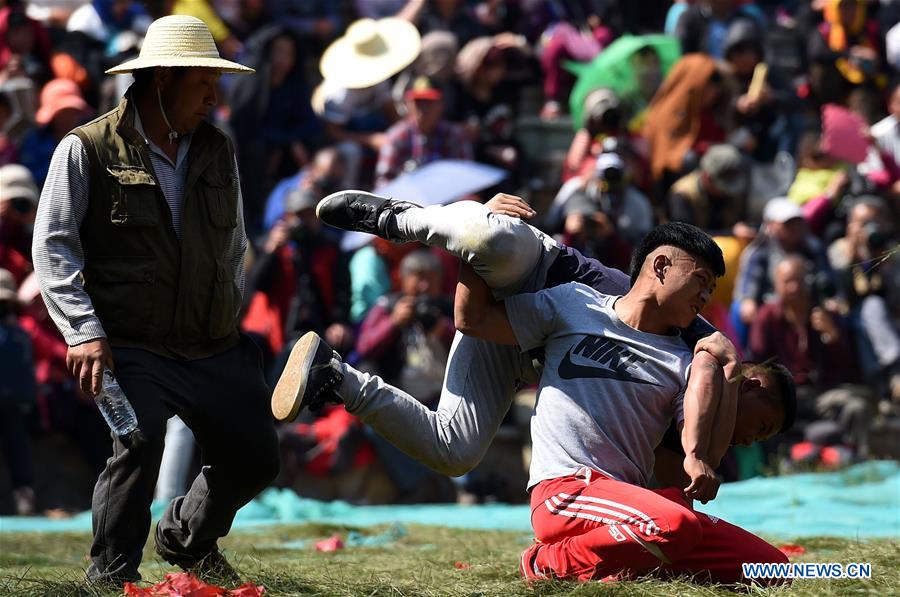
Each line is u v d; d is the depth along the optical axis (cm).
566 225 4103
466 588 1719
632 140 4659
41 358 3738
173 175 1755
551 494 1683
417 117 4516
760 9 5797
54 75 4381
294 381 1708
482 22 5319
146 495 1709
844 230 4600
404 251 4212
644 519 1598
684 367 1695
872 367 4250
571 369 1706
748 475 4025
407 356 3931
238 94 4525
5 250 3772
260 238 4253
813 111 5134
